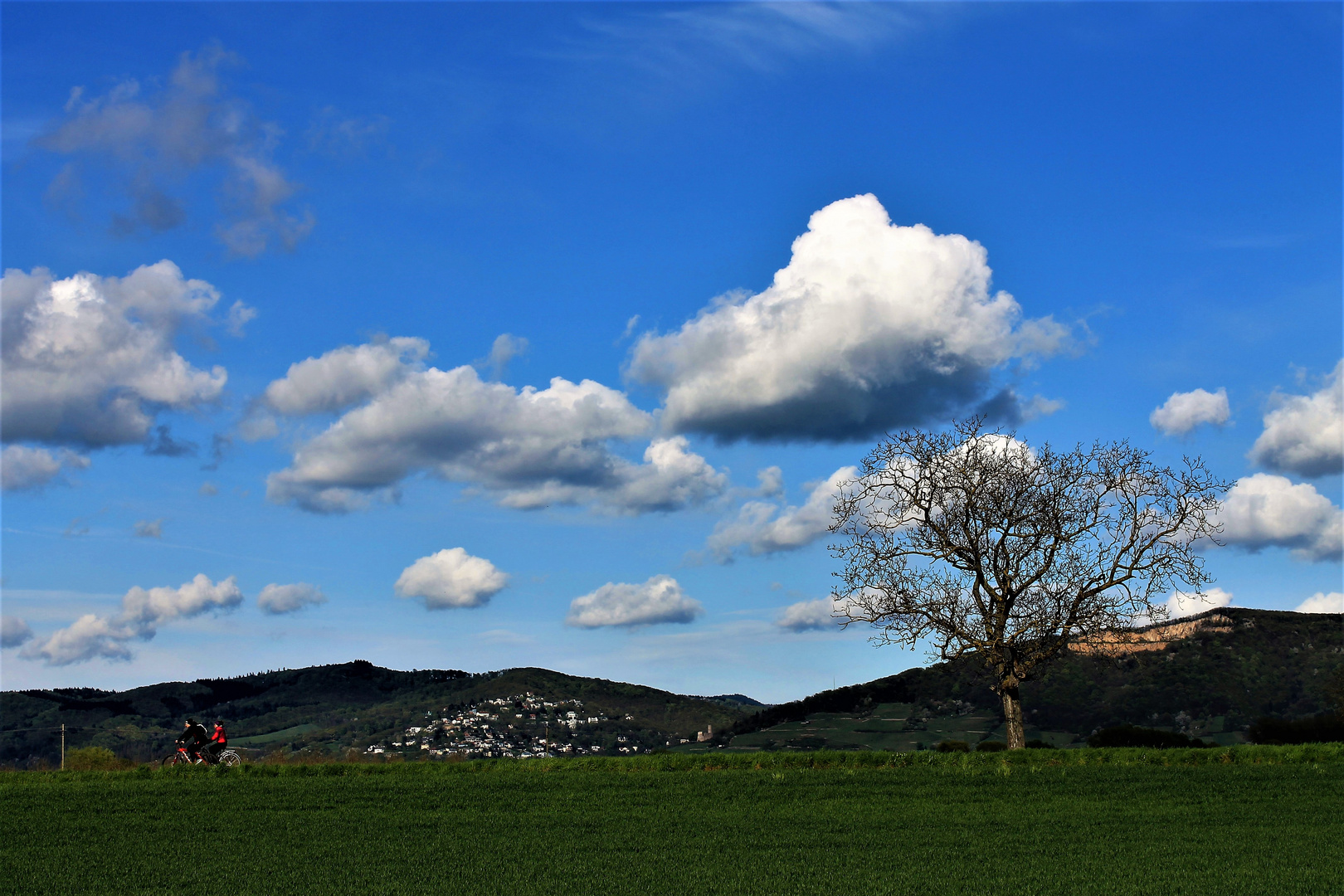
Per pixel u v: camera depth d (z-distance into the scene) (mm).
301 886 17766
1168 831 21953
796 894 16906
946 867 18891
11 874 18859
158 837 22500
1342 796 25609
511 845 21266
